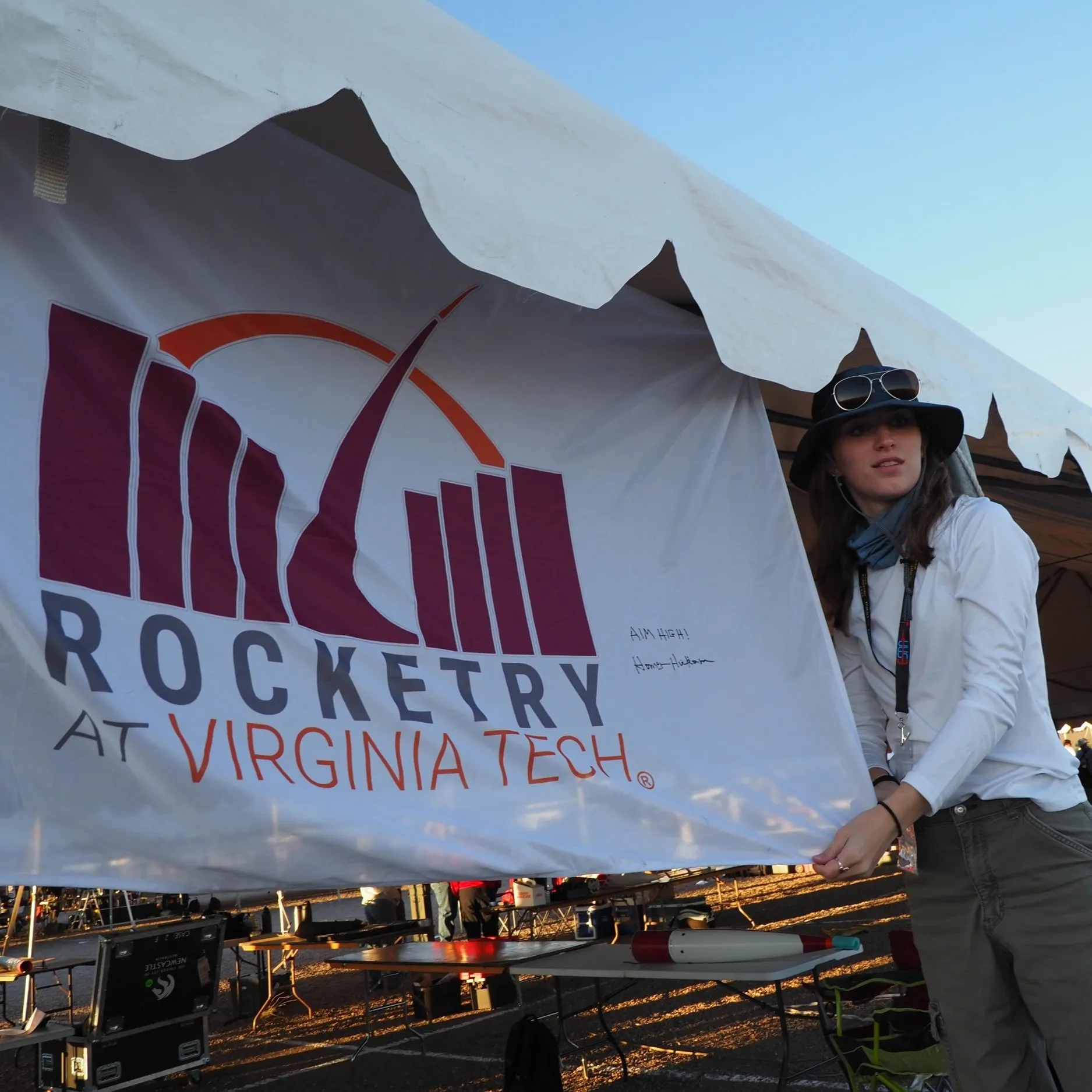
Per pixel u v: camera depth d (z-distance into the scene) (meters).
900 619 1.83
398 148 1.47
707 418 2.31
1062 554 5.83
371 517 1.70
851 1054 2.90
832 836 1.92
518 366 2.05
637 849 1.73
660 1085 4.55
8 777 1.16
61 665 1.23
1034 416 2.68
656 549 2.09
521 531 1.91
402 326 1.89
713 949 3.58
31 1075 6.41
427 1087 4.95
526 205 1.62
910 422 1.86
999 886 1.70
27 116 1.43
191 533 1.45
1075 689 7.80
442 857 1.49
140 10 1.24
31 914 5.90
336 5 1.46
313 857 1.38
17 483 1.28
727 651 2.06
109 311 1.47
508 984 6.63
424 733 1.58
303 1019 7.30
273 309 1.70
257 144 1.78
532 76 1.72
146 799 1.26
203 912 7.77
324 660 1.52
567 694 1.81
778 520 2.28
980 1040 1.75
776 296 2.03
